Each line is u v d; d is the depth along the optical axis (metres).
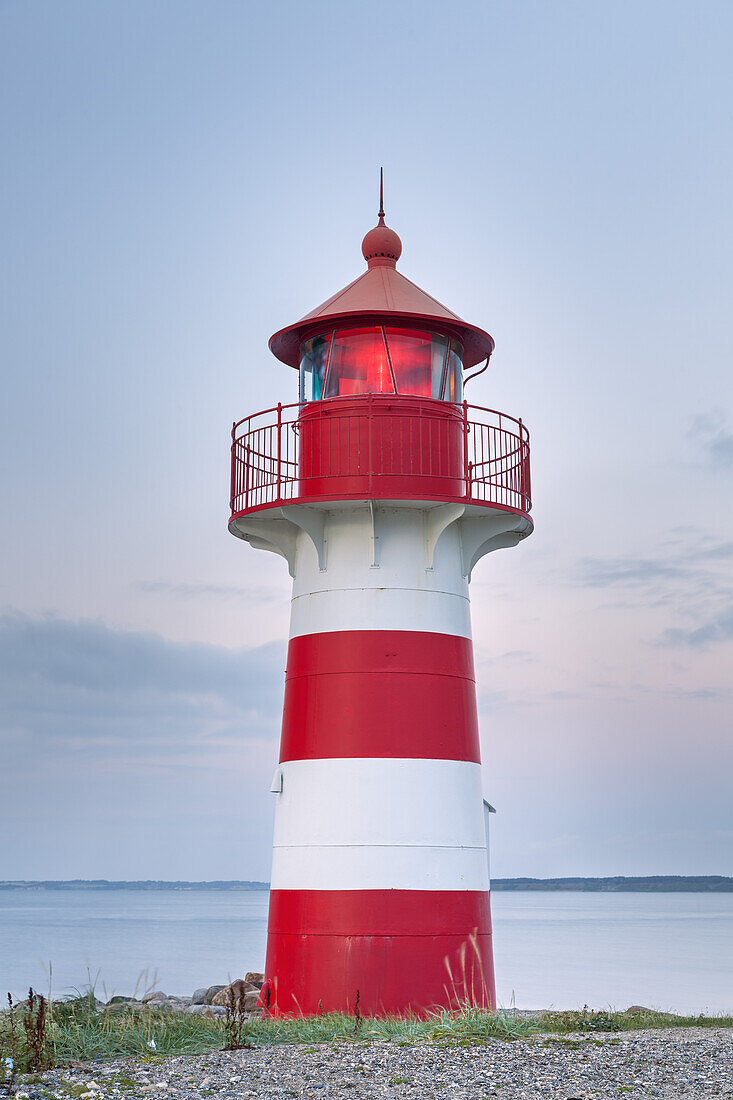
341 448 18.38
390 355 18.84
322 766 18.14
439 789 18.09
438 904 17.69
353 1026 15.22
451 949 17.61
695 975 65.56
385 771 17.94
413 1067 12.49
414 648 18.45
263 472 19.03
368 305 18.77
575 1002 49.31
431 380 19.08
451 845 17.98
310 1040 14.40
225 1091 11.39
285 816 18.50
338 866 17.69
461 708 18.73
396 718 18.12
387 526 18.80
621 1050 13.53
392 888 17.55
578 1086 11.66
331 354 19.05
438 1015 16.81
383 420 18.38
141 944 101.50
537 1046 13.72
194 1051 13.71
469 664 19.22
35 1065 12.52
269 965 18.36
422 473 18.30
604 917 162.00
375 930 17.42
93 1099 11.03
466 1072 12.23
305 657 18.81
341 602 18.61
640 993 54.34
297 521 18.66
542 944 96.25
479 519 19.53
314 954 17.56
